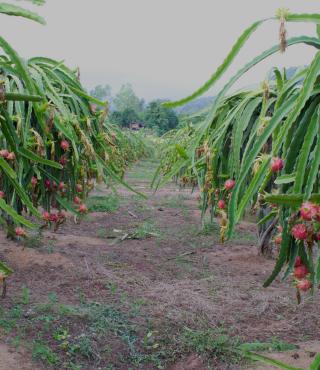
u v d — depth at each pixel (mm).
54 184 3182
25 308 2949
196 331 2756
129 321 2881
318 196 1325
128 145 10992
